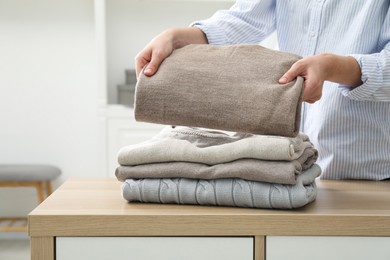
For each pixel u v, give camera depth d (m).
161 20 3.05
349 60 0.91
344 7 1.10
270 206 0.84
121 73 3.08
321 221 0.79
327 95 1.12
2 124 3.12
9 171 2.83
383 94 0.97
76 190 0.98
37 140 3.13
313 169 0.95
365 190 1.01
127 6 3.04
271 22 1.21
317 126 1.14
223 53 0.89
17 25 3.06
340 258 0.80
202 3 3.04
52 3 3.05
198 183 0.86
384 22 1.07
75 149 3.15
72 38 3.08
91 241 0.80
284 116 0.80
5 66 3.08
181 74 0.86
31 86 3.10
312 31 1.13
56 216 0.79
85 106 3.12
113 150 2.80
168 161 0.88
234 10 1.18
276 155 0.83
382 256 0.80
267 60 0.87
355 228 0.80
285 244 0.80
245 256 0.80
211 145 0.90
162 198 0.87
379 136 1.12
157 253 0.80
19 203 3.14
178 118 0.85
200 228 0.80
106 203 0.88
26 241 3.07
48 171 2.89
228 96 0.83
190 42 1.06
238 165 0.84
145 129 2.79
